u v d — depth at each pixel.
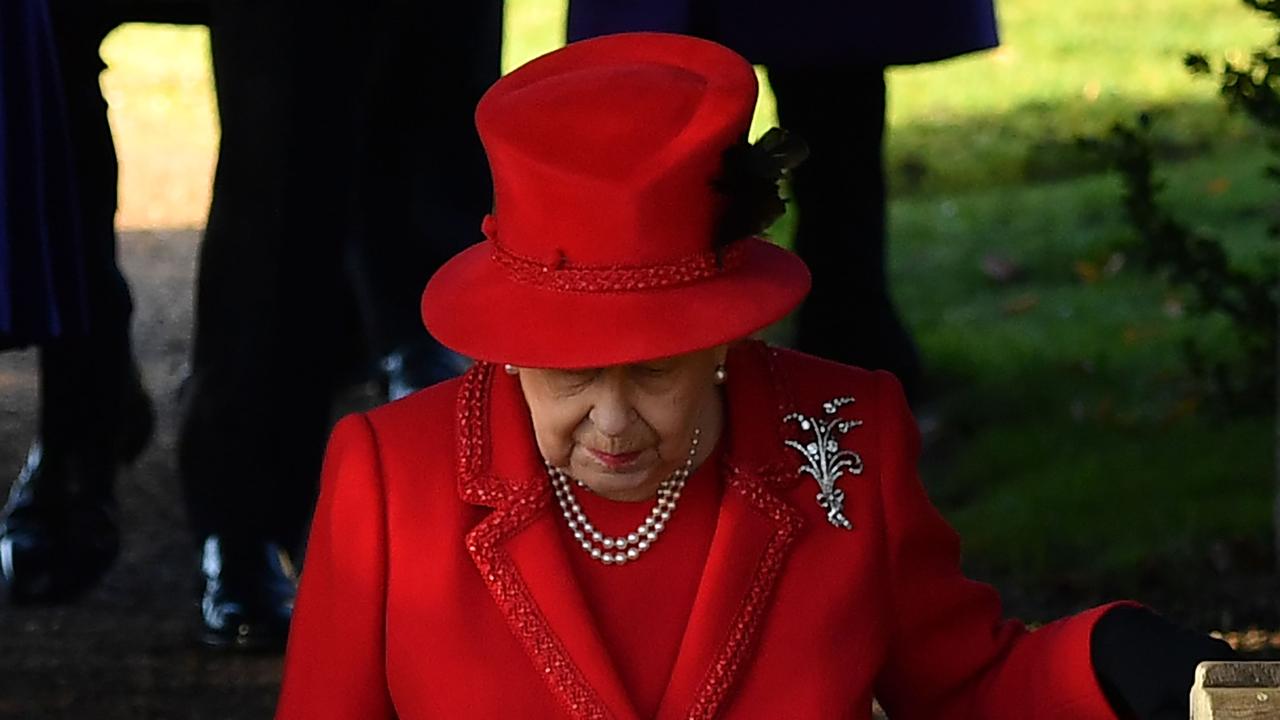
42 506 20.05
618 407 9.45
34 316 15.27
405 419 10.52
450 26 19.78
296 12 17.17
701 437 10.33
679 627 10.19
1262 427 22.02
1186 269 20.92
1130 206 20.94
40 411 20.19
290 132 17.30
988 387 24.36
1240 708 8.56
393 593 10.23
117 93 46.72
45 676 17.75
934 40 18.30
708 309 9.45
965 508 21.31
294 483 18.06
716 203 9.49
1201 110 39.06
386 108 20.11
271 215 17.41
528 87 9.76
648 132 9.45
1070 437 22.59
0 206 14.92
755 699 10.06
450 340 9.60
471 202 20.61
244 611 18.08
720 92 9.55
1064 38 47.75
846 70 20.19
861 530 10.35
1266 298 20.97
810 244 20.88
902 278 29.70
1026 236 31.27
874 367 21.06
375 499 10.32
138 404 20.98
